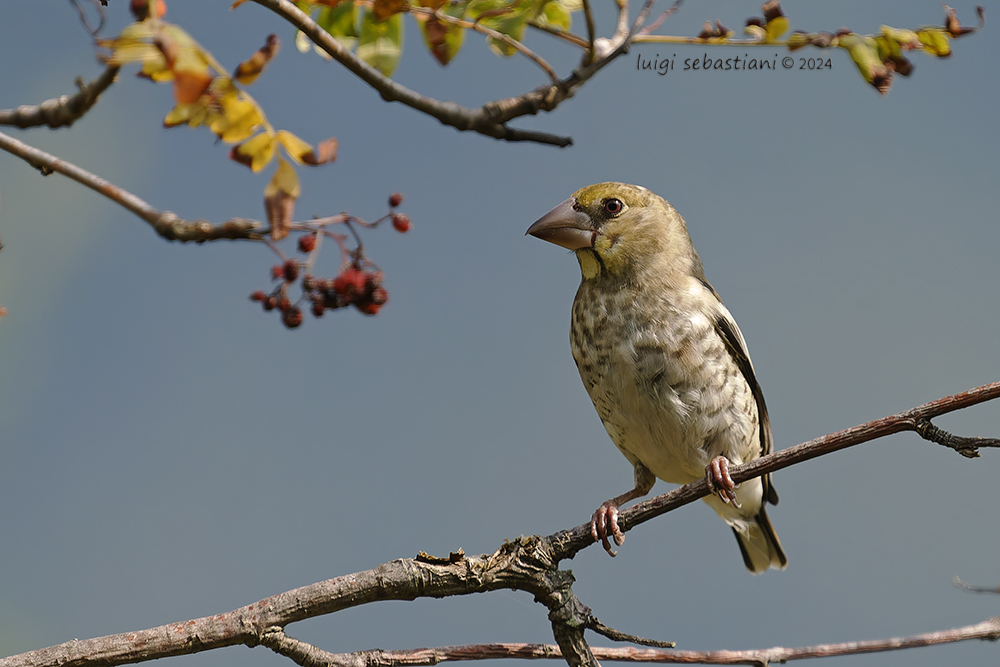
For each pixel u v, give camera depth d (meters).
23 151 4.80
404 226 5.66
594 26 6.64
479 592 6.09
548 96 6.55
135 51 4.22
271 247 5.60
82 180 4.80
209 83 4.31
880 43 7.12
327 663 5.69
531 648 6.12
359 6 6.84
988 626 6.96
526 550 6.19
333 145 4.99
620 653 6.50
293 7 5.61
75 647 5.34
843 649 6.79
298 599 5.70
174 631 5.50
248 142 4.94
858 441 5.77
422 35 6.76
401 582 5.89
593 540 6.30
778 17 7.12
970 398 5.49
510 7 6.91
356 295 5.78
